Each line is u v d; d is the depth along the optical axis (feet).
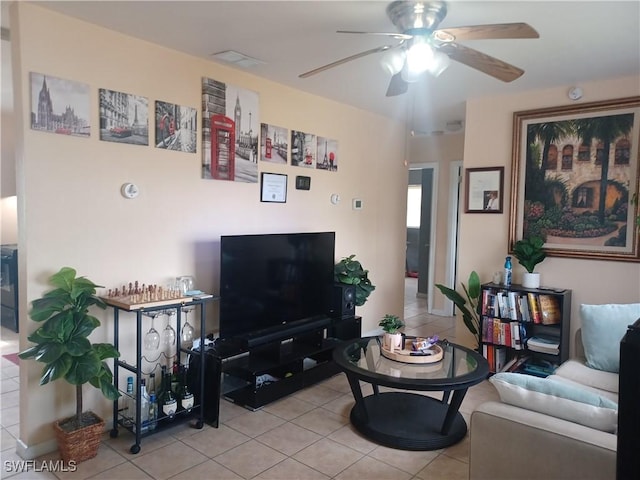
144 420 8.92
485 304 12.87
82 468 7.85
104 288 8.84
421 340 9.88
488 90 12.77
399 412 9.81
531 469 5.52
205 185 10.67
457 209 19.63
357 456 8.39
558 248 12.48
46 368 7.32
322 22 8.38
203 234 10.68
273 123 12.23
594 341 9.47
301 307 12.09
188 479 7.59
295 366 11.39
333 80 12.00
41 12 7.92
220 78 10.80
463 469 8.00
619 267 11.64
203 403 9.50
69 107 8.32
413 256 31.91
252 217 11.82
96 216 8.80
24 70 7.78
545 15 7.86
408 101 14.11
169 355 10.08
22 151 7.89
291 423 9.68
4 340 15.03
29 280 8.00
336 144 14.30
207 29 8.77
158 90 9.63
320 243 12.60
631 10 7.61
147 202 9.58
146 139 9.48
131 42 9.14
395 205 17.17
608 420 5.33
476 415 5.94
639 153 11.20
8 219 18.21
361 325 14.67
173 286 9.80
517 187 13.03
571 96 12.03
